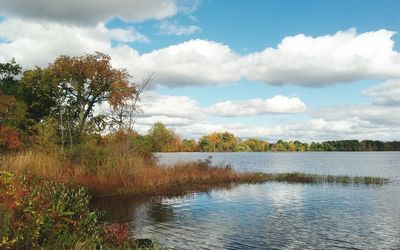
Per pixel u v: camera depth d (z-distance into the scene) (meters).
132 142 36.12
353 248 13.55
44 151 30.89
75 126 42.94
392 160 104.94
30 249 7.37
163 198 24.84
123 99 39.25
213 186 32.19
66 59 41.72
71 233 8.91
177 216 18.92
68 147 36.62
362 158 123.81
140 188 27.09
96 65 41.56
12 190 7.66
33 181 9.16
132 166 30.23
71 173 26.81
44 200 8.33
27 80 42.44
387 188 31.67
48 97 43.94
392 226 16.97
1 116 37.75
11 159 20.91
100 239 9.19
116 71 42.31
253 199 25.06
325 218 18.77
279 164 80.56
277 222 17.73
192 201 23.84
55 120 40.16
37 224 7.52
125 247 10.47
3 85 42.19
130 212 19.75
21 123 40.81
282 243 14.07
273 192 28.75
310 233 15.58
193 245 13.59
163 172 32.69
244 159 110.75
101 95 43.47
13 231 7.25
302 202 23.83
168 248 13.14
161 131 53.31
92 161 29.20
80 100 43.28
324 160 105.38
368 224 17.41
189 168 36.66
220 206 22.12
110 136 40.66
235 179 37.31
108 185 26.14
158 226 16.59
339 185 33.97
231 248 13.32
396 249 13.45
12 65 42.69
